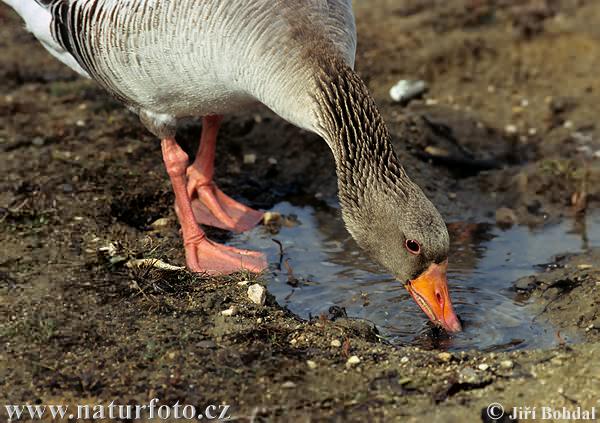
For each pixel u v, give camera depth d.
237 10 9.08
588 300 9.64
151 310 9.47
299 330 9.09
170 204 11.96
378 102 14.52
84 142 13.06
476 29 16.78
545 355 8.51
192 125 13.34
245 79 9.41
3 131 13.23
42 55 15.65
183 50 9.39
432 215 8.91
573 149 13.44
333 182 12.84
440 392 8.04
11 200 11.55
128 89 10.16
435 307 9.05
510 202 12.37
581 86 15.01
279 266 10.88
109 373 8.45
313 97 9.23
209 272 10.36
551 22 16.91
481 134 13.77
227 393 8.12
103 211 11.46
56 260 10.38
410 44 16.22
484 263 10.95
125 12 9.45
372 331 9.34
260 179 12.85
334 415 7.79
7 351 8.76
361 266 10.92
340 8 9.70
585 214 12.04
